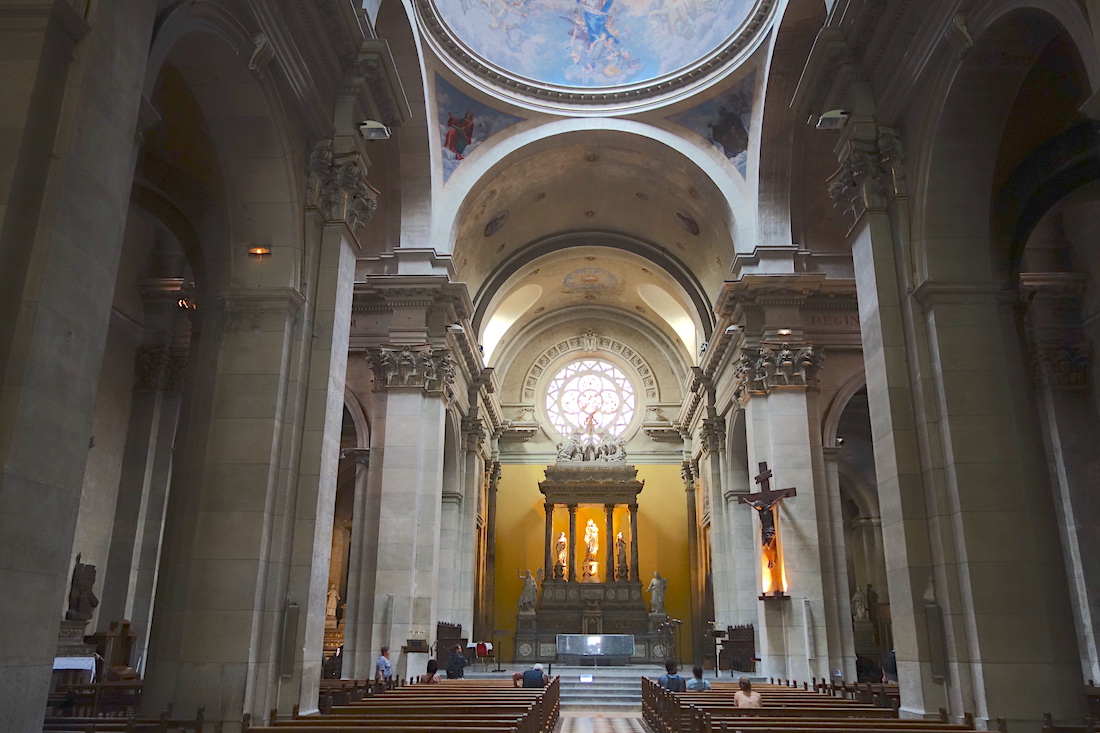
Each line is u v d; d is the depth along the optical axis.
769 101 18.92
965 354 9.68
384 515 18.06
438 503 18.67
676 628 30.03
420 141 19.50
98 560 16.44
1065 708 8.47
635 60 21.64
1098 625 15.07
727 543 24.42
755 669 20.30
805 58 18.17
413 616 17.69
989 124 9.64
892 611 9.88
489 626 30.52
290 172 10.23
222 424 9.66
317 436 10.07
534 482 33.06
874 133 10.75
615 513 32.31
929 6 9.45
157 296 18.22
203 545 9.22
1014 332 9.83
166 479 17.50
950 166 9.91
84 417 5.38
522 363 34.66
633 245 27.39
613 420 33.94
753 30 18.94
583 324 34.66
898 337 10.21
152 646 8.95
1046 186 10.17
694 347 31.84
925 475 9.65
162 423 17.88
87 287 5.45
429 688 12.75
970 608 8.83
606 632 28.09
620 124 21.45
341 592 31.25
